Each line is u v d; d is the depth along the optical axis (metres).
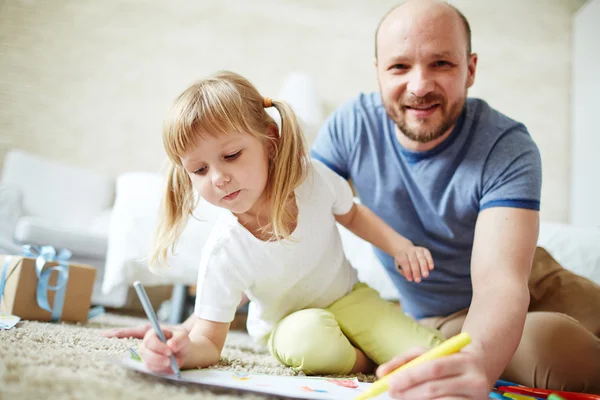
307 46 3.40
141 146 3.26
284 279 1.03
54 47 3.30
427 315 1.32
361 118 1.26
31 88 3.25
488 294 0.83
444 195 1.14
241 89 0.97
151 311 0.70
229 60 3.37
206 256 0.96
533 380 0.93
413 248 1.08
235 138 0.89
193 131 0.88
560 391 0.85
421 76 1.07
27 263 1.32
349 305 1.11
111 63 3.32
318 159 1.29
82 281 1.44
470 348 0.69
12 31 3.29
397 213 1.22
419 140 1.12
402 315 1.11
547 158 3.30
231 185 0.90
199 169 0.91
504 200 1.02
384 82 1.14
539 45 3.41
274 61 3.38
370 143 1.23
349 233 1.96
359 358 1.05
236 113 0.91
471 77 1.20
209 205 1.89
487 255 0.93
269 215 1.01
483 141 1.12
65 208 2.81
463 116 1.16
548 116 3.34
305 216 1.03
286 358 0.96
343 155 1.28
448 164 1.13
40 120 3.23
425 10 1.09
